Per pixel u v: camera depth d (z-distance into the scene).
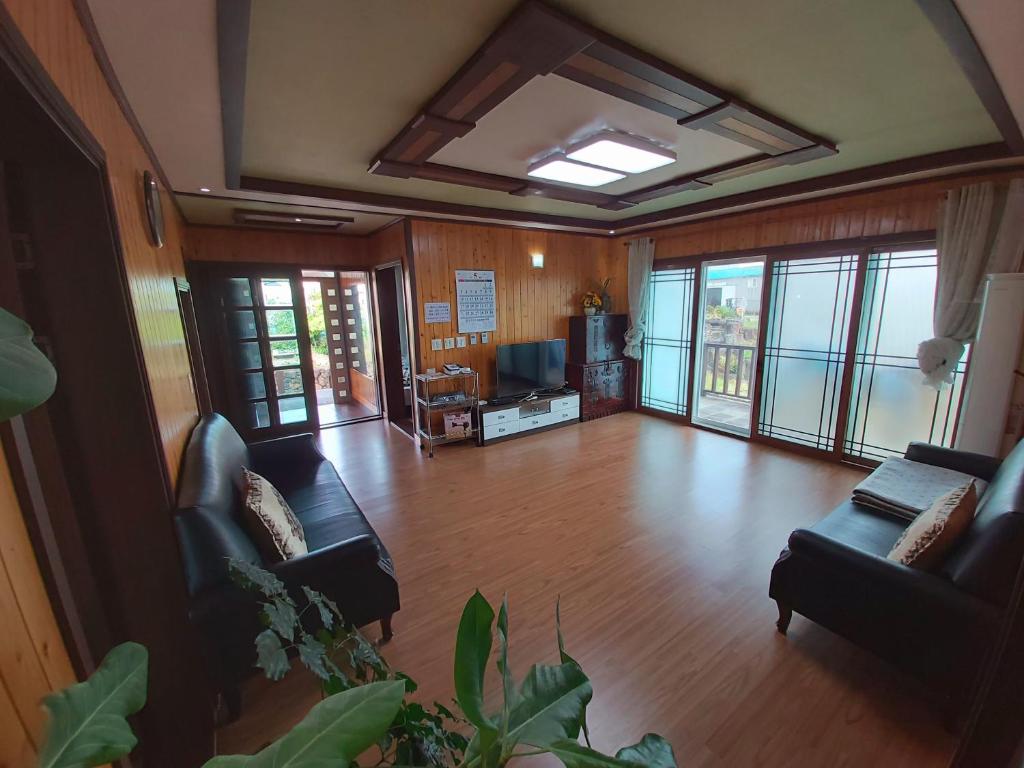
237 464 2.35
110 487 1.37
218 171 2.72
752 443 4.52
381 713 0.56
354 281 6.46
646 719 1.60
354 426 5.50
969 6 1.28
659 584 2.33
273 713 1.68
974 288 3.02
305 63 1.71
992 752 0.77
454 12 1.44
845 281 3.76
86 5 1.17
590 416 5.47
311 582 1.71
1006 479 1.88
